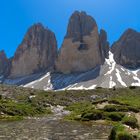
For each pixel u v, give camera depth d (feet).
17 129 173.58
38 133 158.71
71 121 241.96
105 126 205.87
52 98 497.46
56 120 248.32
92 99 549.13
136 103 349.61
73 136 149.89
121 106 284.00
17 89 529.04
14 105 302.25
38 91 568.00
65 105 449.89
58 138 142.31
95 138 142.92
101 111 259.19
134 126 181.68
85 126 203.92
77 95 574.15
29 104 353.72
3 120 230.89
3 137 138.62
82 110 325.42
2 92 459.32
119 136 112.78
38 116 288.30
